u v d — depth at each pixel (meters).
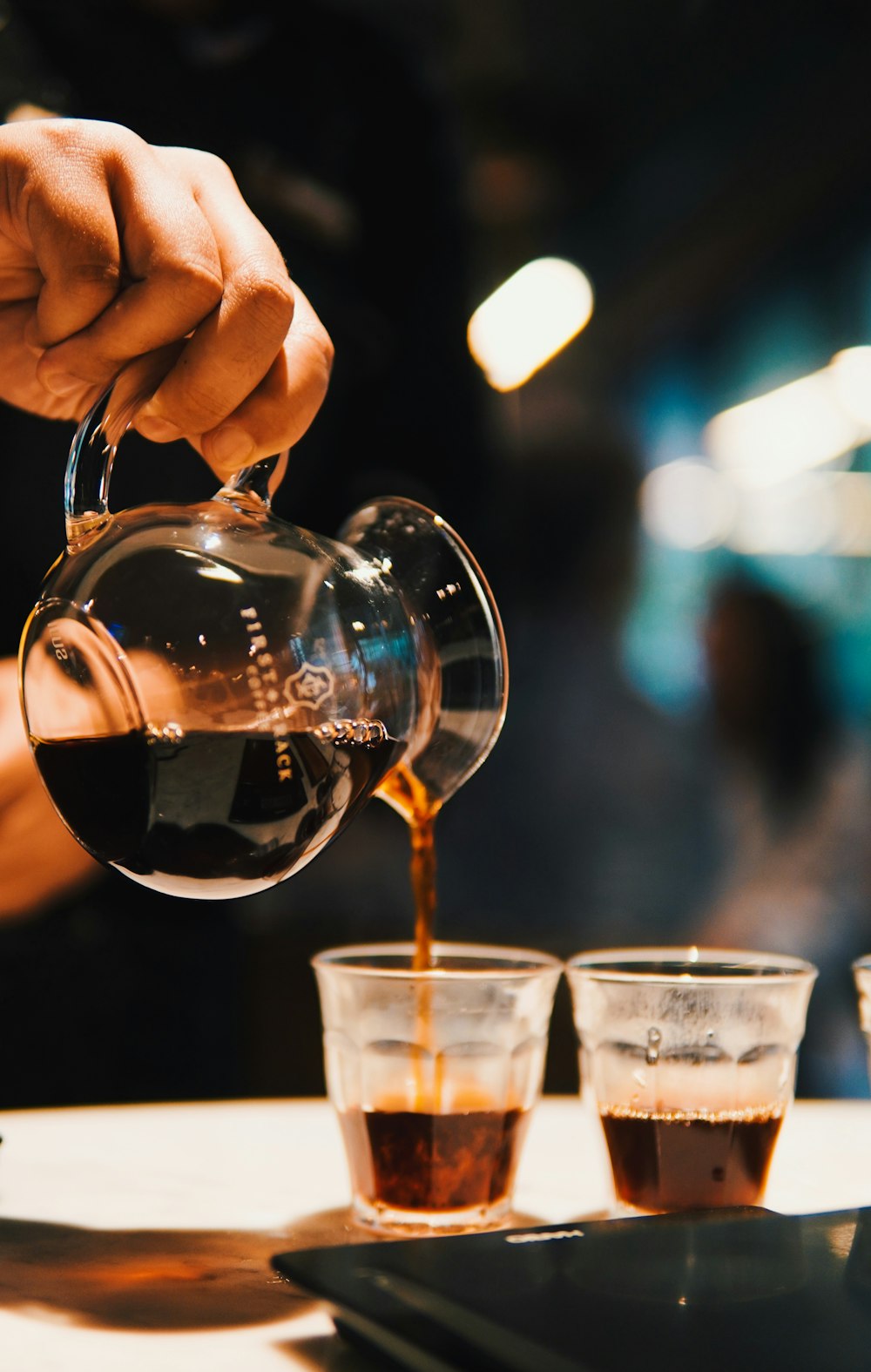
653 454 4.41
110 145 0.56
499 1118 0.62
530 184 3.24
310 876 1.98
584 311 3.06
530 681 2.90
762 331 3.62
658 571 4.36
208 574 0.54
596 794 2.58
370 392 1.02
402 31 2.55
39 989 0.97
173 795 0.53
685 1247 0.53
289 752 0.54
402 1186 0.61
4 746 0.81
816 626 2.08
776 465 4.35
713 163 2.87
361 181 1.03
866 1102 0.80
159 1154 0.69
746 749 1.99
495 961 0.67
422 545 0.60
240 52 0.99
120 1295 0.55
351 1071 0.62
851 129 2.48
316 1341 0.52
